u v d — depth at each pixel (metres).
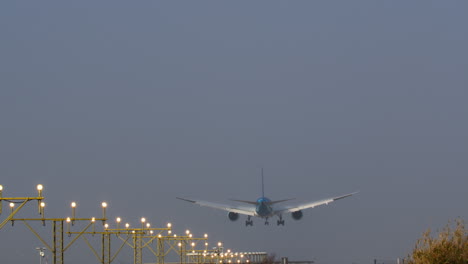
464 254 116.75
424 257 118.12
